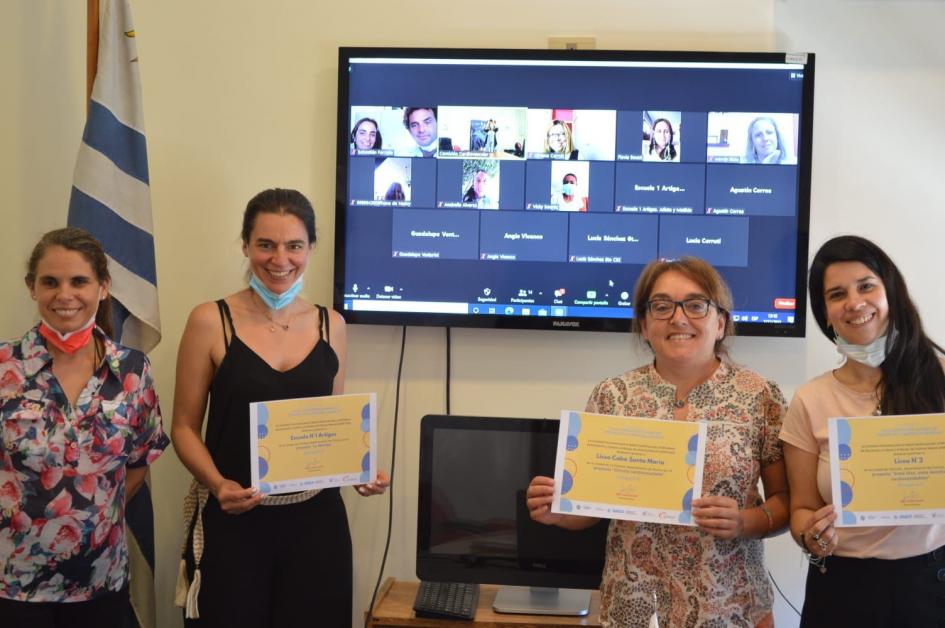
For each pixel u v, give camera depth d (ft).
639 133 8.30
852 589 5.62
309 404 6.40
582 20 8.53
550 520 6.09
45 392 5.89
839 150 8.50
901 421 5.54
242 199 8.68
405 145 8.38
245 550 6.43
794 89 8.25
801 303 8.25
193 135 8.67
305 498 6.59
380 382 8.65
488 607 7.23
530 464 7.16
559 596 7.32
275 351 6.75
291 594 6.52
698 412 5.83
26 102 8.48
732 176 8.28
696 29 8.50
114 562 6.15
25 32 8.47
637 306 6.08
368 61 8.37
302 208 6.79
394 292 8.40
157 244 8.66
